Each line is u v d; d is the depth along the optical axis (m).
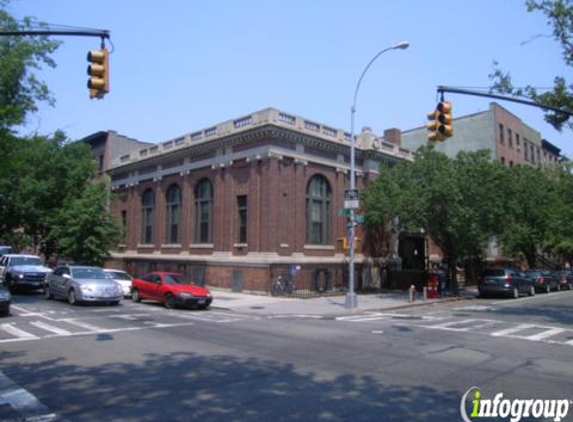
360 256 31.05
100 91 10.80
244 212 28.00
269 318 17.05
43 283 24.84
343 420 5.91
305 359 9.58
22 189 34.97
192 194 31.94
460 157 26.95
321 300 23.42
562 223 39.66
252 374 8.27
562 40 18.67
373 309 20.44
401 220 26.73
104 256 33.09
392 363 9.28
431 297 26.52
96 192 33.50
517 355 10.27
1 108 12.92
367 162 31.81
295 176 27.59
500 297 29.42
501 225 26.88
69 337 12.09
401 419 5.99
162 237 34.72
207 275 29.23
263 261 25.42
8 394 7.03
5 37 24.33
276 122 26.50
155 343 11.31
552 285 34.53
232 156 28.58
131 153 39.06
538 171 38.59
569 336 13.14
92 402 6.65
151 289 21.02
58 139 37.12
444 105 13.72
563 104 18.92
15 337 12.05
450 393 7.20
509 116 49.31
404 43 18.42
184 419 5.94
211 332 13.20
